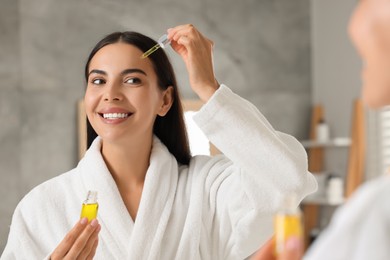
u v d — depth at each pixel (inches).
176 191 71.6
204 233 70.1
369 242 26.6
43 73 173.9
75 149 176.6
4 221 168.1
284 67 209.3
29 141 171.8
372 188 27.8
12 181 169.3
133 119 68.8
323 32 211.2
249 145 62.7
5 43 169.9
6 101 169.5
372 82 28.4
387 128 191.8
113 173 71.1
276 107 207.6
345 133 203.2
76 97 177.2
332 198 194.5
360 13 28.6
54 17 175.8
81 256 59.4
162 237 68.9
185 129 76.4
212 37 198.2
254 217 64.8
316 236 201.9
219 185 70.5
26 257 69.6
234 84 201.2
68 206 70.7
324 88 210.7
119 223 68.7
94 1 180.1
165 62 73.3
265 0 207.3
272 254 35.0
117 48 69.4
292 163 62.2
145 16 187.0
